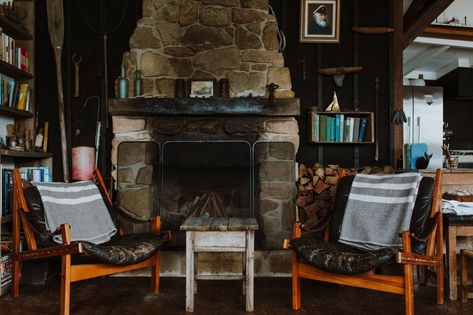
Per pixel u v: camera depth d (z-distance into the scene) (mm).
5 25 3172
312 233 3166
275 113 3240
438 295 2523
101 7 3613
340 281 2232
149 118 3316
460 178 3537
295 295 2422
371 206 2578
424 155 3645
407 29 4023
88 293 2727
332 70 3646
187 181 3395
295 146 3346
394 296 2680
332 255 2131
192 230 2383
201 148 3355
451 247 2602
